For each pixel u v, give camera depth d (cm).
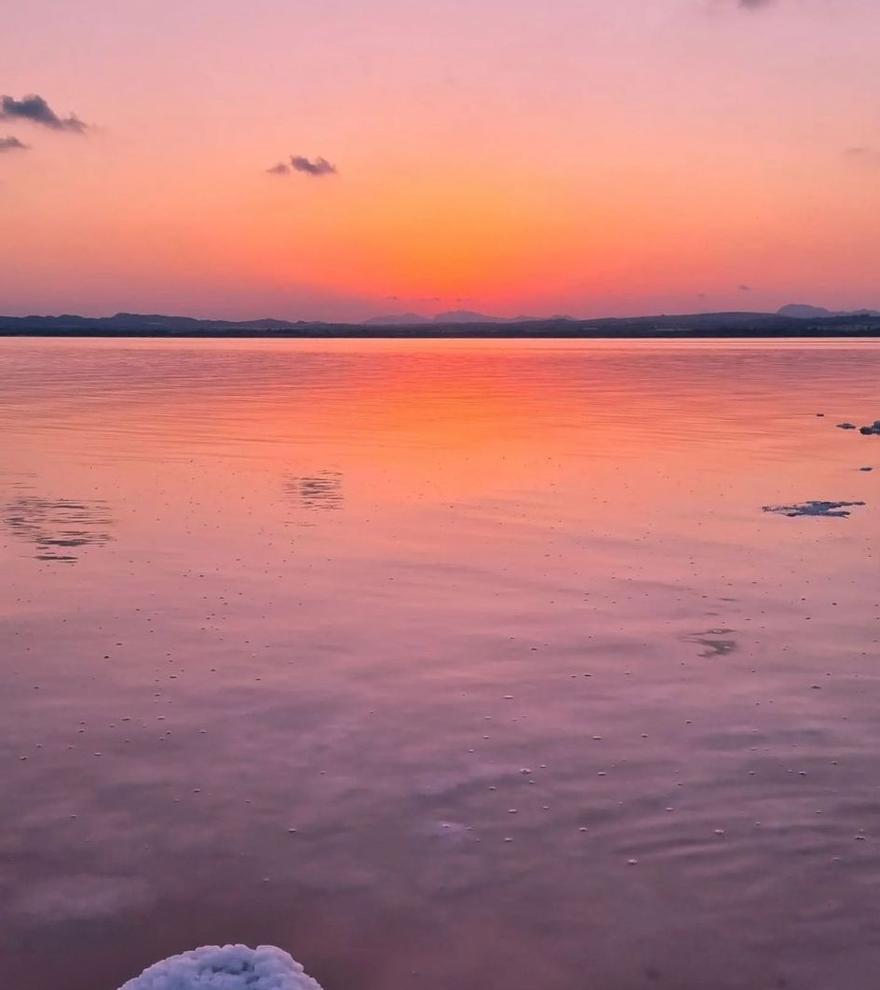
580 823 479
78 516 1202
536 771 531
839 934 397
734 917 407
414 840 464
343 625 775
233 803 498
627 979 373
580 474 1533
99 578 913
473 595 857
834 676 666
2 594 860
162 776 526
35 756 548
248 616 798
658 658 701
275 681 658
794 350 9050
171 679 661
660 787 513
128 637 747
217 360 6631
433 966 381
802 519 1181
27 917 409
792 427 2244
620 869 441
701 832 471
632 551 1018
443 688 646
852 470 1576
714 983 371
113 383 3981
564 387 3822
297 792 509
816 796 504
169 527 1137
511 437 2041
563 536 1089
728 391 3534
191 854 454
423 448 1855
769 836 467
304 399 3153
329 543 1054
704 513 1218
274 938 396
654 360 6656
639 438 2025
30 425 2261
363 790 511
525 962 383
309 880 434
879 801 499
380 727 586
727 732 579
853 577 913
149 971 304
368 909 414
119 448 1839
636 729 584
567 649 720
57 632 759
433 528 1130
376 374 4834
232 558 987
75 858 450
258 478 1489
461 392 3534
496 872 439
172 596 854
